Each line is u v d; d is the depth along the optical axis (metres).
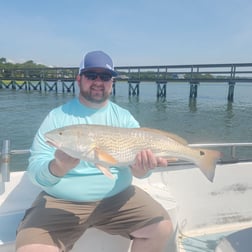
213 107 31.06
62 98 39.78
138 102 36.12
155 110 29.09
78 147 2.19
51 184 2.39
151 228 2.54
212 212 3.89
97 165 2.26
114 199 2.57
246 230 2.83
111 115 2.87
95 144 2.23
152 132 2.43
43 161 2.45
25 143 14.64
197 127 20.34
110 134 2.29
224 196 3.91
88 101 2.77
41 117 22.83
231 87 33.16
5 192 3.06
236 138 16.97
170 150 2.46
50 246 2.24
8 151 2.97
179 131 19.03
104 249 2.68
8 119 21.70
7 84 58.84
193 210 3.83
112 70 2.74
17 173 3.12
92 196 2.51
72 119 2.72
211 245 3.53
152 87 80.69
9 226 2.66
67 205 2.48
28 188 3.14
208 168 2.53
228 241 2.67
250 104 33.50
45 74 51.12
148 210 2.58
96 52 2.76
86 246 2.62
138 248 2.60
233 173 3.92
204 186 3.85
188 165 3.78
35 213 2.39
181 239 3.64
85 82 2.73
